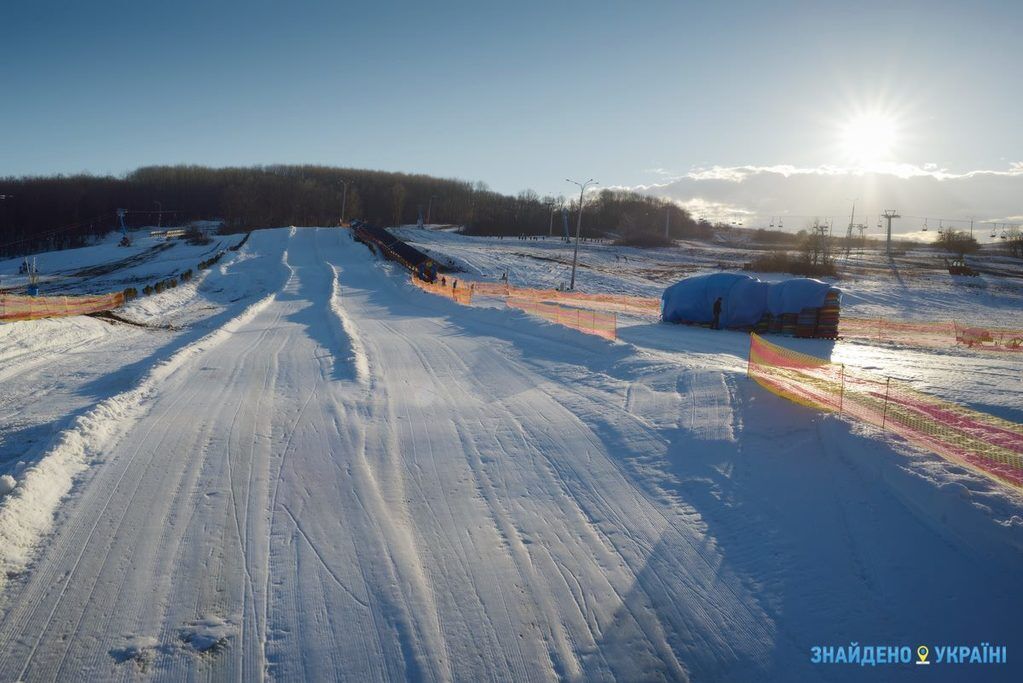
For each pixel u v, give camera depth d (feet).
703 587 19.44
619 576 20.13
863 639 16.75
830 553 20.45
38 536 22.04
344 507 24.89
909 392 34.42
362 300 123.44
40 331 65.87
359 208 500.74
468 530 23.12
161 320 94.84
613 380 44.19
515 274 194.59
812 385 35.27
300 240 256.11
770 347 43.09
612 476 27.76
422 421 36.42
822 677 15.55
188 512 24.22
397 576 20.11
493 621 17.94
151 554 21.13
